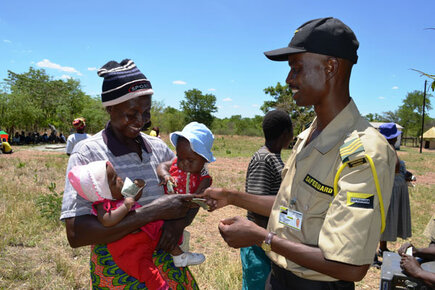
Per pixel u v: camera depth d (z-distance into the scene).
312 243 1.62
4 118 36.06
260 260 2.64
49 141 36.62
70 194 1.82
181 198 1.96
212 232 6.17
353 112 1.66
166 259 2.20
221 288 3.92
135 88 1.90
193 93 82.19
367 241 1.41
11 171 11.47
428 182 13.52
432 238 2.59
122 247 1.89
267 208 2.24
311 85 1.64
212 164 15.88
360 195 1.42
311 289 1.69
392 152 1.54
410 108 78.25
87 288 3.91
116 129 2.03
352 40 1.62
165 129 55.88
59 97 47.62
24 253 4.66
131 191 1.78
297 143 2.03
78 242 1.81
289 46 1.68
